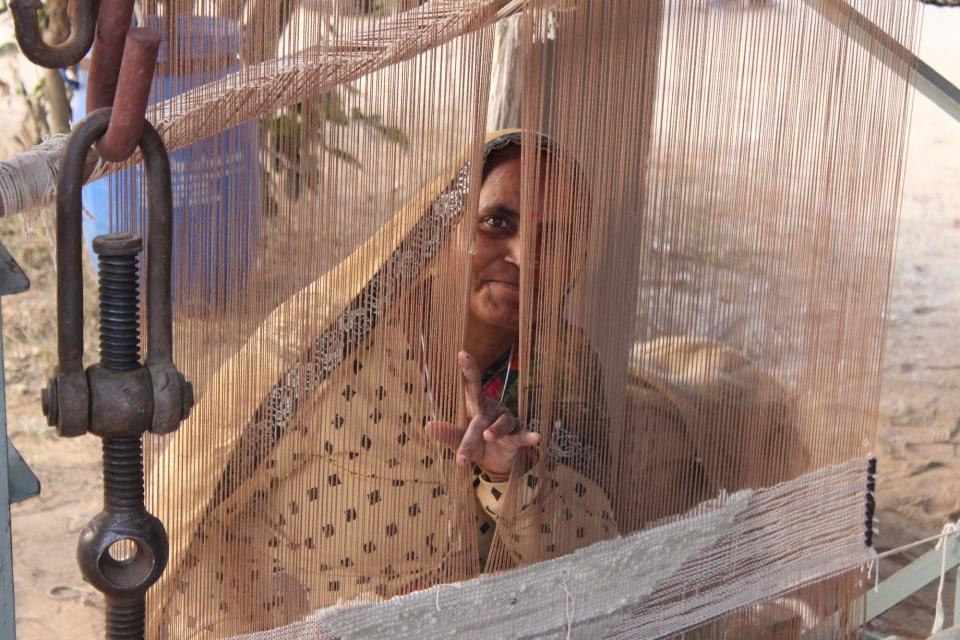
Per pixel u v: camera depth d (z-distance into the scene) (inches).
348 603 48.3
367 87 43.1
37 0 28.5
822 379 60.9
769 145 55.2
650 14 49.1
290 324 45.6
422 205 46.1
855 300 60.7
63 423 30.8
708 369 56.8
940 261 206.2
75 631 101.4
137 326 32.3
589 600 54.4
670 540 56.7
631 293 53.1
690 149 52.7
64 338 31.0
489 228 51.6
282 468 48.4
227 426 46.1
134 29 29.2
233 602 49.4
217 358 44.1
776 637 64.5
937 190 237.1
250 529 48.8
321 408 48.4
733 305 56.6
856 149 58.3
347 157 43.9
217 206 42.3
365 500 50.2
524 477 51.9
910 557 122.4
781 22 53.6
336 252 45.3
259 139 42.3
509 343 58.7
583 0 47.2
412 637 49.1
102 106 31.0
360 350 48.3
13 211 37.8
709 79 52.2
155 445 46.6
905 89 58.9
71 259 30.5
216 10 39.9
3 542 37.5
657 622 57.6
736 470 59.4
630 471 56.1
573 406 52.7
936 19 317.7
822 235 58.4
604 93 48.9
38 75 141.6
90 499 121.9
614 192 50.7
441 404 49.8
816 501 62.8
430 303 48.7
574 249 50.1
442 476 51.4
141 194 40.7
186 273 42.5
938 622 70.8
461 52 44.6
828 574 64.6
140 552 32.9
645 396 55.8
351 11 42.2
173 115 40.1
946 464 143.6
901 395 161.8
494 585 50.9
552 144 48.4
